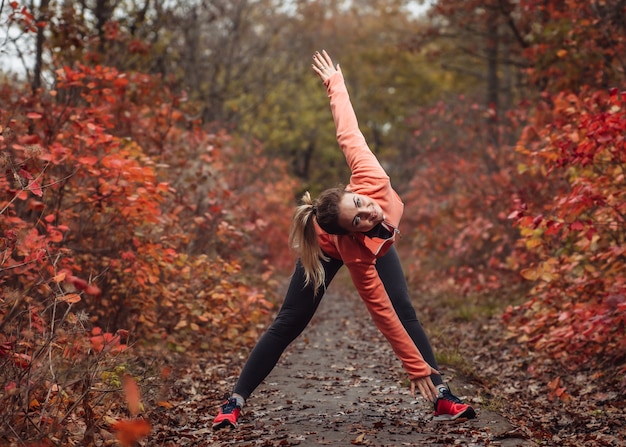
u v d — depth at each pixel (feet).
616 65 28.76
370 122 112.47
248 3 62.28
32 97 20.47
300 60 81.76
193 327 20.03
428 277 42.57
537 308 20.22
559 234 24.32
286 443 11.91
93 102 20.75
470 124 41.45
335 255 12.95
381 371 18.60
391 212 12.75
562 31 29.76
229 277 24.17
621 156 17.25
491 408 14.51
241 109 67.77
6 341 11.25
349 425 13.10
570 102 23.39
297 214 12.82
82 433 11.32
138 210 18.04
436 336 24.68
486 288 33.47
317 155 115.55
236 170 42.57
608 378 17.16
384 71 91.61
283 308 13.24
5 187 13.61
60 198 17.63
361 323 29.76
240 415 13.99
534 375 18.76
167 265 19.40
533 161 23.71
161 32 43.39
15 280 15.88
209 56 56.70
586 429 13.71
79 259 18.92
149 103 25.91
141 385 13.19
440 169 43.16
